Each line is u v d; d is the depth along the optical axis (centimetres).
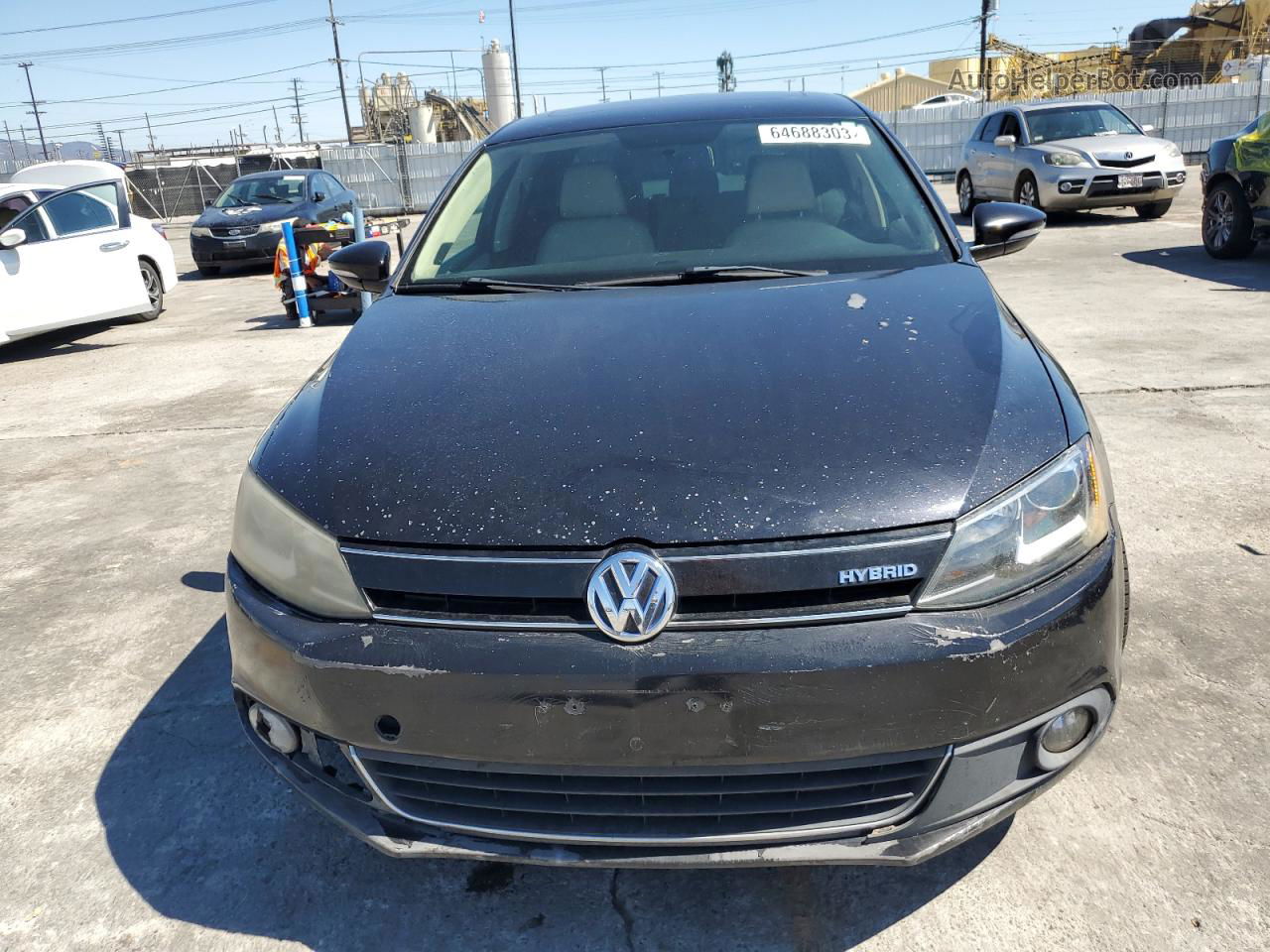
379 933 192
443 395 195
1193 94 2428
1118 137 1223
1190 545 331
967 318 211
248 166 3322
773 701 153
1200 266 870
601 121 325
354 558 167
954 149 2478
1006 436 171
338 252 302
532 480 168
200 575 363
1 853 219
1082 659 164
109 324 981
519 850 168
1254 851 197
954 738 158
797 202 278
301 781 181
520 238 280
